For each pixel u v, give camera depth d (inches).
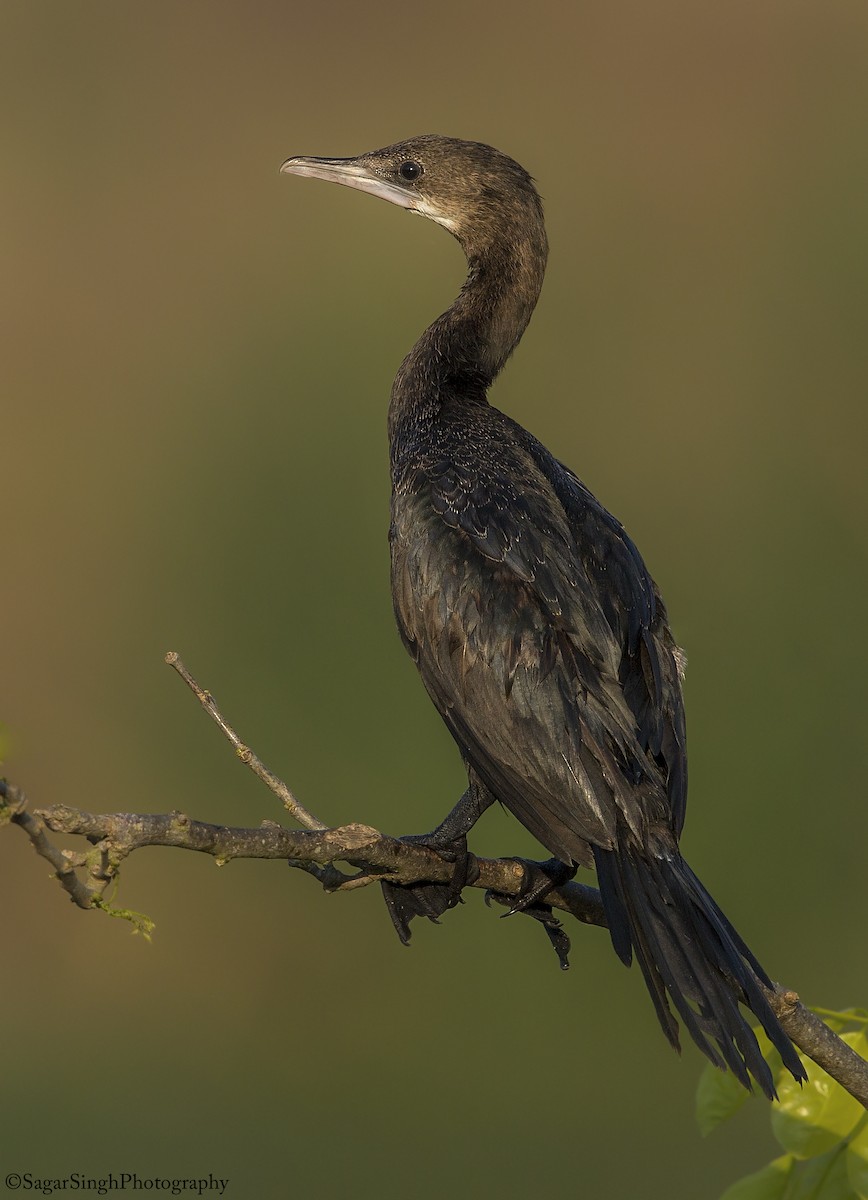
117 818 246.5
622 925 304.0
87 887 242.2
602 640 342.0
